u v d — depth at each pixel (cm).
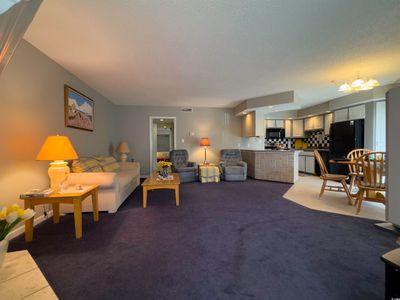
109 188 264
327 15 177
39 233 202
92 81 352
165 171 337
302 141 693
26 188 216
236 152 558
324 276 135
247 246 176
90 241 185
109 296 118
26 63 217
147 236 196
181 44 226
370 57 264
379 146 409
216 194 364
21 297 69
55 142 199
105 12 169
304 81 360
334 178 309
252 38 214
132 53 246
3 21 76
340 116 498
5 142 191
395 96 63
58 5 159
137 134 567
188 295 119
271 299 115
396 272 78
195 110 598
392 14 175
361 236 193
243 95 462
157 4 161
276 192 378
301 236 194
